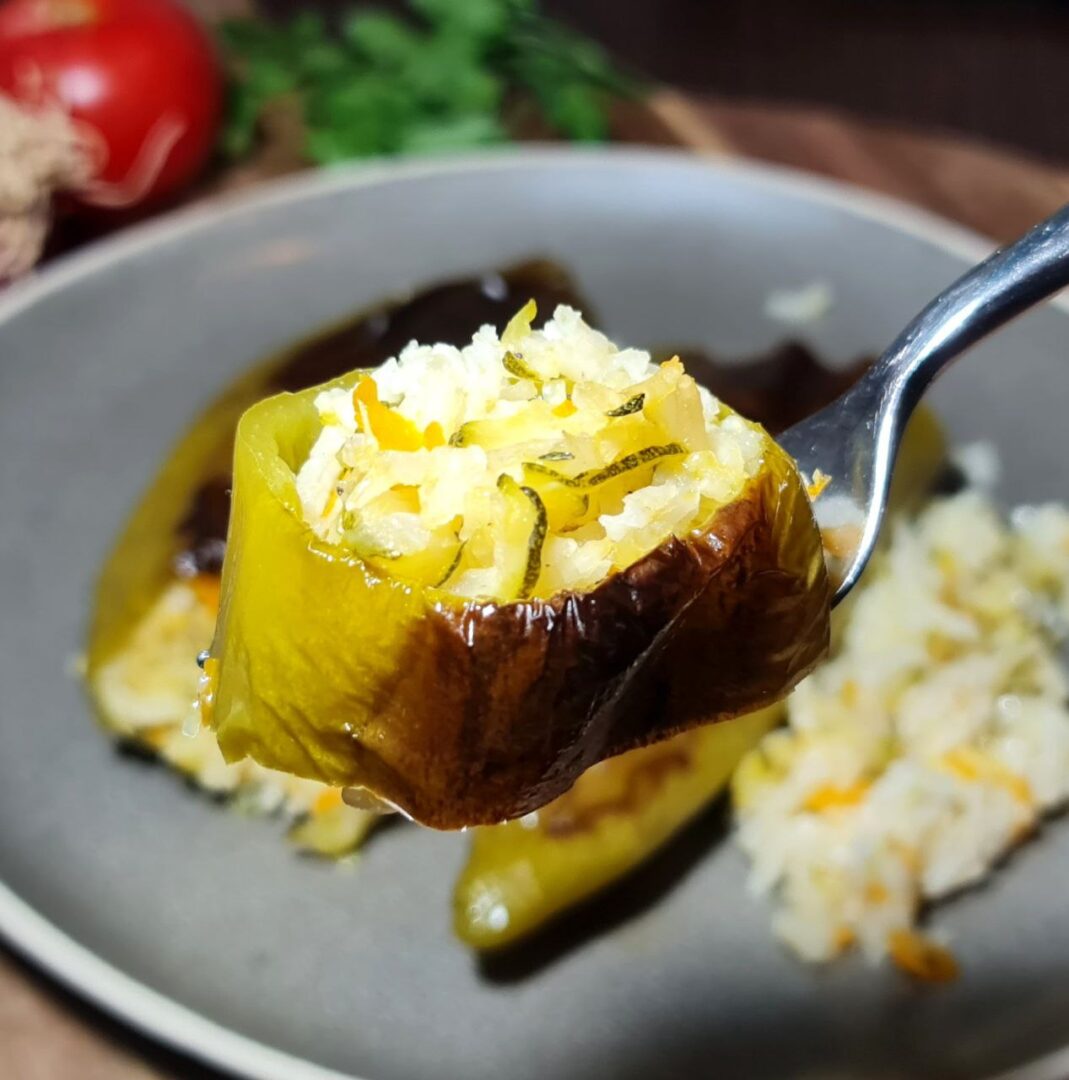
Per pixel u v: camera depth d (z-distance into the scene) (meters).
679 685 0.22
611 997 0.28
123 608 0.33
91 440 0.35
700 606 0.21
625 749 0.22
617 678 0.20
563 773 0.21
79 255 0.37
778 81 0.72
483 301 0.36
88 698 0.32
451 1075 0.27
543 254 0.39
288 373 0.35
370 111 0.44
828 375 0.36
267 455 0.22
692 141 0.45
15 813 0.30
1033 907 0.29
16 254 0.40
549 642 0.20
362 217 0.39
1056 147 0.66
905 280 0.38
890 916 0.28
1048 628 0.33
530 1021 0.27
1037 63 0.73
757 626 0.21
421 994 0.28
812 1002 0.28
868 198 0.39
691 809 0.30
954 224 0.41
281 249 0.38
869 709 0.31
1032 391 0.35
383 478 0.20
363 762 0.21
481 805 0.21
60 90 0.42
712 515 0.21
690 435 0.21
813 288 0.38
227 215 0.38
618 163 0.40
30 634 0.32
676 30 0.77
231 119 0.46
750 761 0.31
